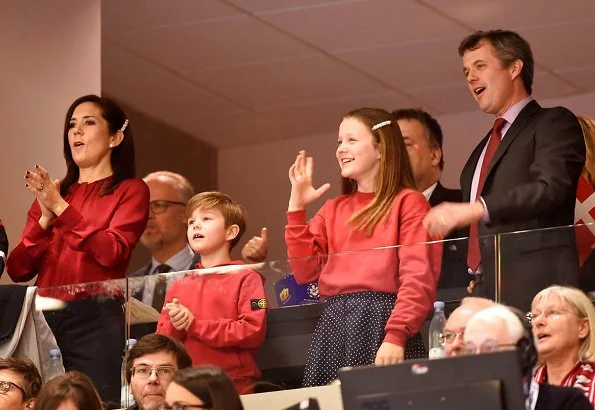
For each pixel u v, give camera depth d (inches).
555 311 407.8
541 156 450.6
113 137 517.0
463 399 336.5
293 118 830.5
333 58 756.6
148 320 453.4
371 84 784.9
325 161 839.1
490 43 481.1
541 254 415.2
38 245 502.0
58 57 608.4
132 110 818.8
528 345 366.9
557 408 364.8
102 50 754.8
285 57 757.9
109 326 458.9
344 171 457.7
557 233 415.2
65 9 612.1
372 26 718.5
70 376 400.8
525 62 478.9
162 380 431.8
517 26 717.3
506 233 418.0
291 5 698.8
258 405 434.0
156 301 453.1
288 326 435.5
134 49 753.0
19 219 592.4
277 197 854.5
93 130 514.0
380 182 450.9
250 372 436.5
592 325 406.6
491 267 418.0
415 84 780.6
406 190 450.0
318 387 428.1
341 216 456.4
